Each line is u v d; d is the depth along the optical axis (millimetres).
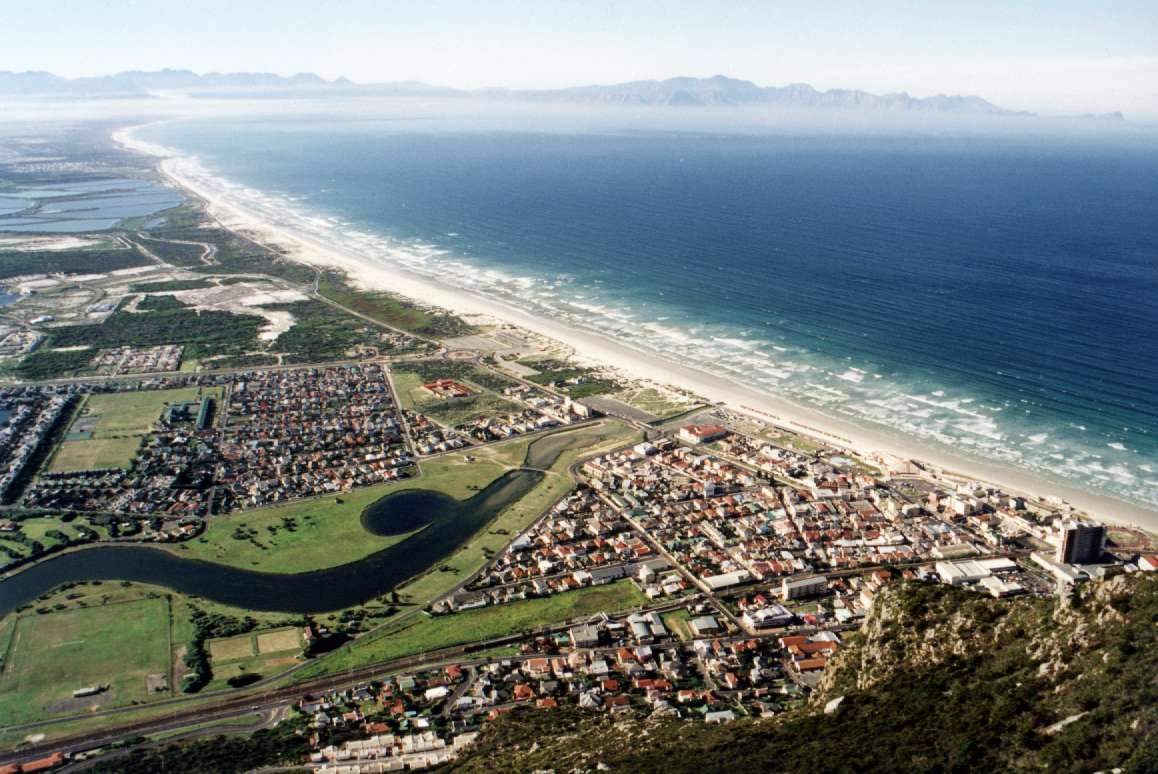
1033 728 97750
